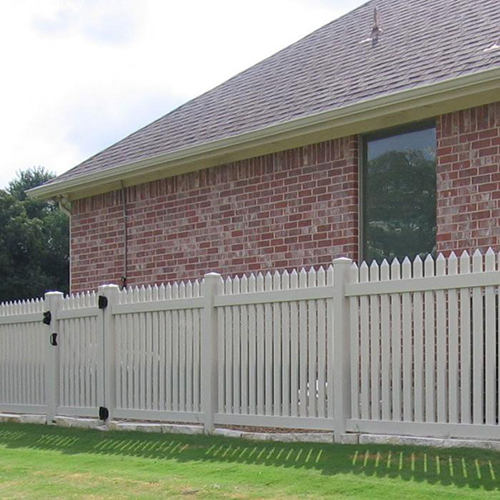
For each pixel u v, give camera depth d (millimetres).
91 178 14453
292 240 12148
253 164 12648
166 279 13781
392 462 8398
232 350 10242
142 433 10703
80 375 11711
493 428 8422
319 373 9492
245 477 8406
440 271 8766
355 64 12812
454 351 8672
